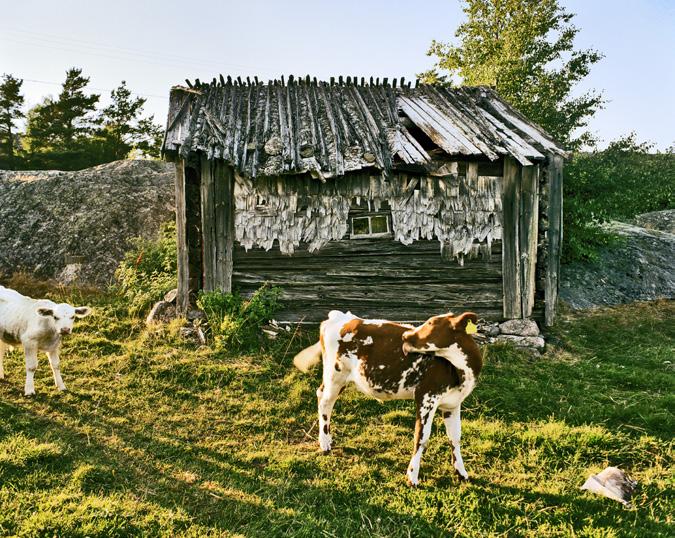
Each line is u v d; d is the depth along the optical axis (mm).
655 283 11883
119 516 4180
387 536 4145
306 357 5738
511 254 9047
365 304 9109
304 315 9047
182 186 9008
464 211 9016
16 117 33719
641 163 19188
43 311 6188
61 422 5789
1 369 6844
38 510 4180
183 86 10406
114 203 14125
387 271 9078
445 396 4891
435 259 9086
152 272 10875
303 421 6219
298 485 4875
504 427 6047
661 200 18484
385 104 10469
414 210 9000
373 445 5676
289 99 10516
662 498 4762
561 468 5285
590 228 12484
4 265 12891
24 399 6312
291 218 8953
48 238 13367
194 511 4398
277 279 9047
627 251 12727
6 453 4902
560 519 4430
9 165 32594
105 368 7336
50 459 4945
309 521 4285
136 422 5969
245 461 5277
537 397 6898
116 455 5199
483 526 4332
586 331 9750
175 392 6777
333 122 9664
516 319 9078
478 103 10797
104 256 12766
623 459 5441
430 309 9148
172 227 12492
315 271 9055
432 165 8688
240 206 8930
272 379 7277
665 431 6027
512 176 8992
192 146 8570
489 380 7406
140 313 9461
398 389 5012
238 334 8172
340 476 5035
